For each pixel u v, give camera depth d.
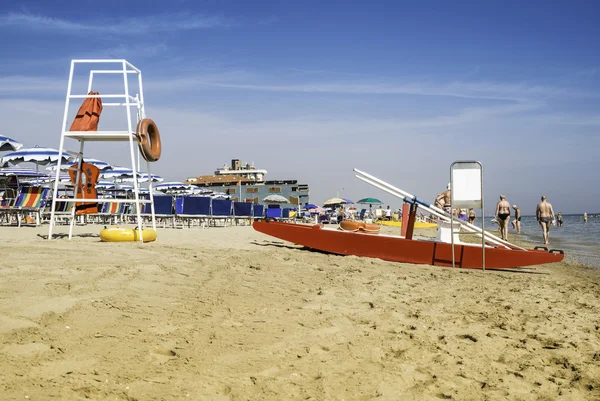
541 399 3.11
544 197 19.78
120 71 11.00
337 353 3.71
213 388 2.82
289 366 3.33
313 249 11.58
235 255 8.76
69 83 10.86
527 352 4.12
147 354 3.26
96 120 10.88
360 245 10.73
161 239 11.63
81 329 3.60
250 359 3.39
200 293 5.36
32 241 9.03
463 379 3.37
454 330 4.67
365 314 5.06
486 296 6.70
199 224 22.86
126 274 5.80
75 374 2.79
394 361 3.65
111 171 26.41
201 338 3.75
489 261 10.25
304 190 84.50
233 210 22.61
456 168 10.04
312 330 4.28
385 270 8.85
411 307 5.61
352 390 3.01
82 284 4.98
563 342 4.48
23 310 3.85
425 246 10.40
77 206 10.87
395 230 30.88
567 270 11.45
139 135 10.88
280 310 4.91
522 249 10.70
